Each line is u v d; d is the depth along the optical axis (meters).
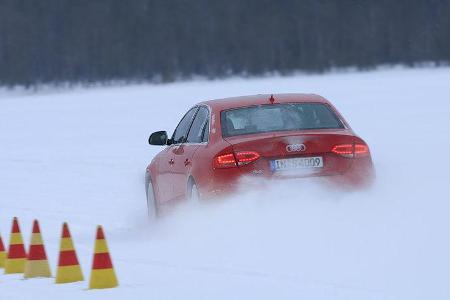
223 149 34.53
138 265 31.67
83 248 37.62
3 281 30.14
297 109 36.78
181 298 25.33
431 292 24.69
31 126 146.38
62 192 62.28
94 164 79.88
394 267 28.12
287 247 31.84
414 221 34.47
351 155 34.75
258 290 25.69
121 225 45.50
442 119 102.81
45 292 27.50
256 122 36.16
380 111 123.19
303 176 34.31
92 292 26.95
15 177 74.31
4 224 48.16
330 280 26.72
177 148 39.59
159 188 41.91
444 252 29.95
